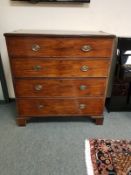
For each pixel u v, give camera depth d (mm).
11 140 1608
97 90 1653
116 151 1500
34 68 1519
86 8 1794
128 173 1308
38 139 1626
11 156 1440
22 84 1588
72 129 1770
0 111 2057
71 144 1570
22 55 1459
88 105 1729
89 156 1447
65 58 1490
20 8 1771
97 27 1891
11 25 1847
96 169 1334
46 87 1613
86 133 1714
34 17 1820
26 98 1656
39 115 1752
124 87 1993
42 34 1381
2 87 2105
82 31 1769
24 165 1362
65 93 1652
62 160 1409
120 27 1896
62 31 1684
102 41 1435
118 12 1816
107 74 1584
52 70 1538
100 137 1661
